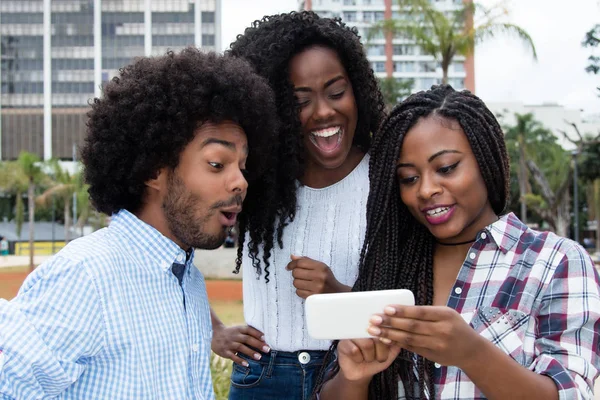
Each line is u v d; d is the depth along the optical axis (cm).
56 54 7844
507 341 163
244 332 249
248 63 204
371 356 150
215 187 161
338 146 235
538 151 3681
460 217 172
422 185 171
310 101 230
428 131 171
